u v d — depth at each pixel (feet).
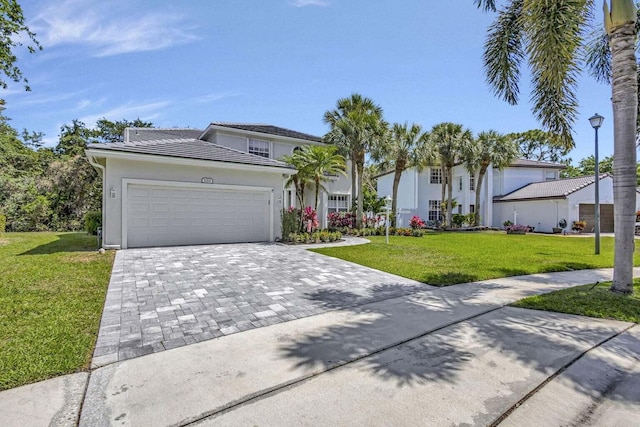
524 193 88.89
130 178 35.83
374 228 66.44
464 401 8.59
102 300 17.40
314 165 49.52
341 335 13.24
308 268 27.37
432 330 13.85
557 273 26.96
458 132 80.07
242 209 43.01
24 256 30.42
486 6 27.66
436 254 36.58
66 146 100.89
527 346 12.14
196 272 24.72
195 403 8.43
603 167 126.11
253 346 12.08
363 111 65.16
